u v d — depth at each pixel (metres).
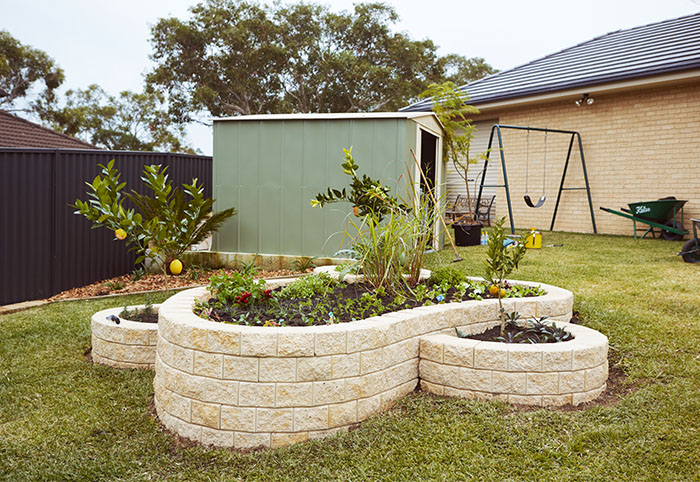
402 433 2.76
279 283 4.32
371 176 6.97
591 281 5.78
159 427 3.00
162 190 6.50
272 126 7.32
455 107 10.94
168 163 8.38
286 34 28.11
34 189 6.23
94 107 36.03
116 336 3.85
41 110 32.50
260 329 2.78
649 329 4.05
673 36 12.21
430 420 2.88
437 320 3.41
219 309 3.61
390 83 27.78
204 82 27.80
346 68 27.48
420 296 3.95
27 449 2.76
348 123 7.02
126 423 3.04
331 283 4.42
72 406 3.25
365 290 4.24
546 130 11.02
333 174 7.11
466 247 9.02
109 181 5.17
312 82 28.31
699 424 2.71
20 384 3.58
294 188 7.28
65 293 6.55
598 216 11.88
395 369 3.10
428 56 29.33
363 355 2.89
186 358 2.85
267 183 7.39
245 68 27.25
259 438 2.75
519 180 13.38
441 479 2.37
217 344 2.75
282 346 2.72
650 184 11.02
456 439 2.68
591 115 11.85
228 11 27.88
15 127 13.41
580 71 12.14
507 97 12.62
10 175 5.96
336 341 2.79
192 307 3.41
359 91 28.34
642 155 11.11
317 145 7.16
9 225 5.95
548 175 12.73
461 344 3.11
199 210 6.78
